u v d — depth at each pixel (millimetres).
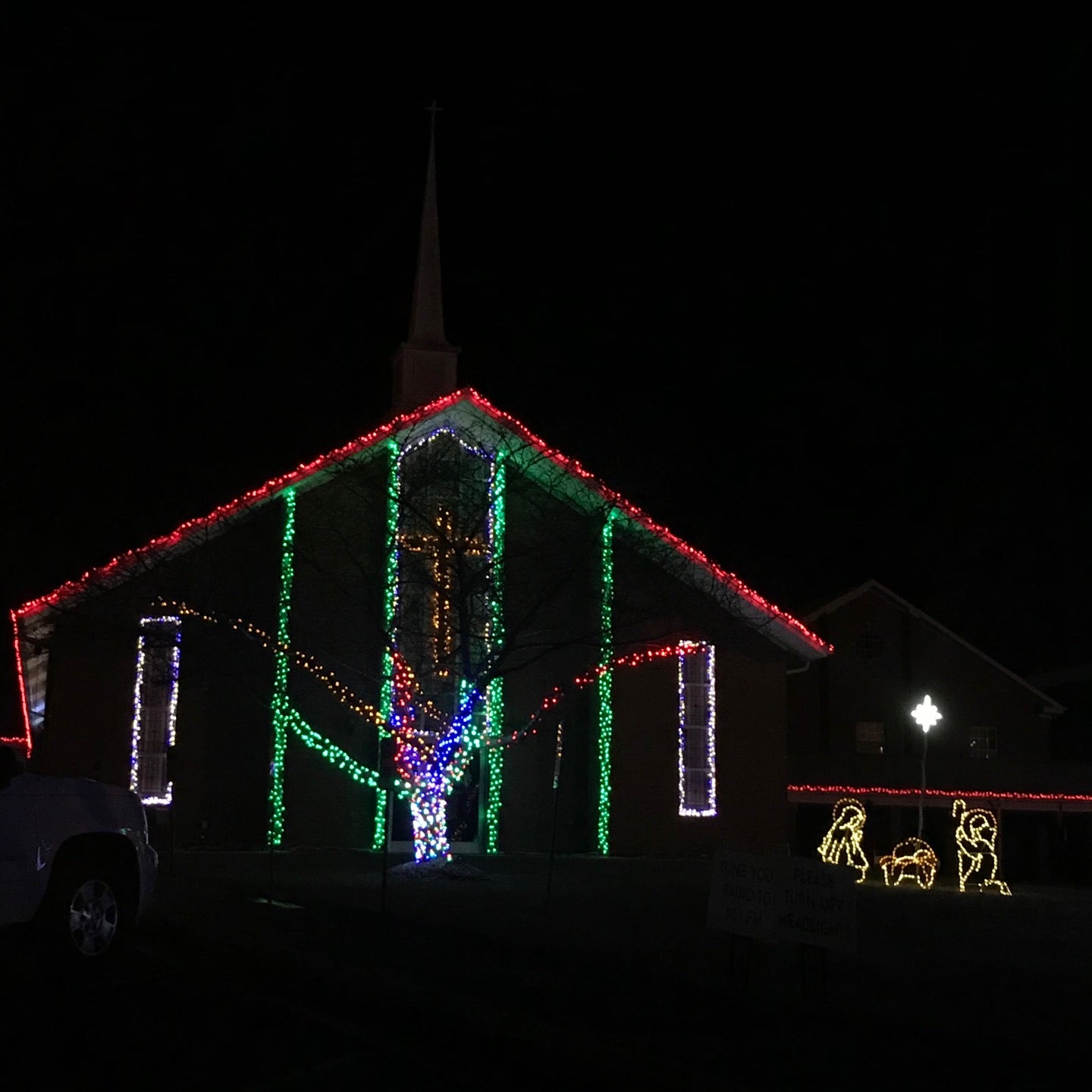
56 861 11148
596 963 12133
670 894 19141
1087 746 44250
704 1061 8625
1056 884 36438
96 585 24172
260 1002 10742
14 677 32031
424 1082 8492
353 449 25156
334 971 11359
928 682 41438
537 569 23781
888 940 15336
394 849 25438
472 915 15609
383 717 22750
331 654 24406
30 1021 9742
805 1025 9688
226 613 22719
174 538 24469
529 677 26703
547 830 26547
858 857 32625
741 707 27562
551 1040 8898
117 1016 10008
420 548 22438
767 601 27422
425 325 28969
